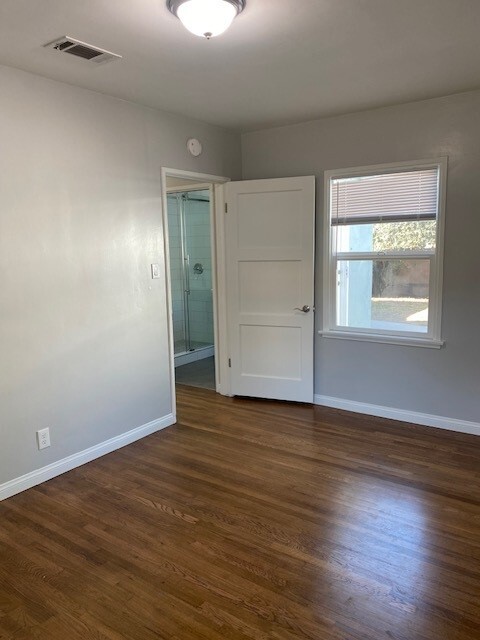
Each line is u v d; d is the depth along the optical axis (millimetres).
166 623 1871
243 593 2021
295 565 2193
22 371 2881
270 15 2141
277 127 4188
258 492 2848
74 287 3131
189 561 2236
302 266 4133
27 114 2797
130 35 2320
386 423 3889
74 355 3168
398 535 2400
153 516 2617
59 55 2547
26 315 2875
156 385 3805
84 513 2660
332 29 2299
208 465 3215
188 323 6562
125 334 3508
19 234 2803
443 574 2115
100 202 3248
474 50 2586
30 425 2947
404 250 3791
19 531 2500
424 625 1840
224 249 4414
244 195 4234
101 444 3400
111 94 3219
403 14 2158
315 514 2602
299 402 4406
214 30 2045
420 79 3035
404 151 3619
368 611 1910
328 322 4180
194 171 3975
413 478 2973
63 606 1972
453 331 3607
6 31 2254
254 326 4395
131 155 3436
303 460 3254
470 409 3627
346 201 3988
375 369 4008
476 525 2471
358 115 3773
